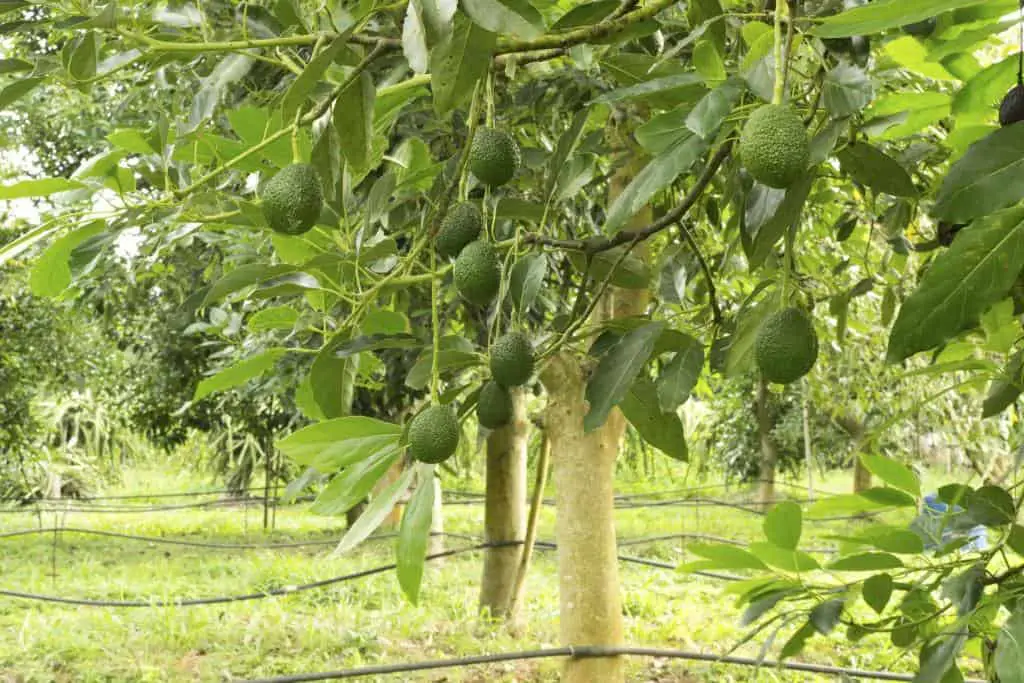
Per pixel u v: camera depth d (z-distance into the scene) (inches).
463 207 58.0
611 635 143.0
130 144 55.5
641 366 51.7
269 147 59.2
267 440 505.4
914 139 95.9
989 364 52.5
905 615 55.7
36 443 465.4
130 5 50.4
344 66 60.5
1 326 383.2
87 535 528.7
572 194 65.4
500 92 135.2
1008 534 50.9
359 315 64.1
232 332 139.7
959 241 37.0
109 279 221.9
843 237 130.8
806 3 57.2
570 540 144.4
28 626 266.4
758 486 636.7
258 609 299.0
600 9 51.1
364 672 140.8
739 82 41.1
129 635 266.1
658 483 690.8
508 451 282.0
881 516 207.0
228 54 58.1
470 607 297.9
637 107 124.5
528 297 56.6
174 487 866.8
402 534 45.7
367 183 106.9
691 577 361.1
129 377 467.8
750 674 234.5
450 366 57.7
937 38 53.4
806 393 339.0
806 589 53.9
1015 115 47.9
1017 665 41.2
